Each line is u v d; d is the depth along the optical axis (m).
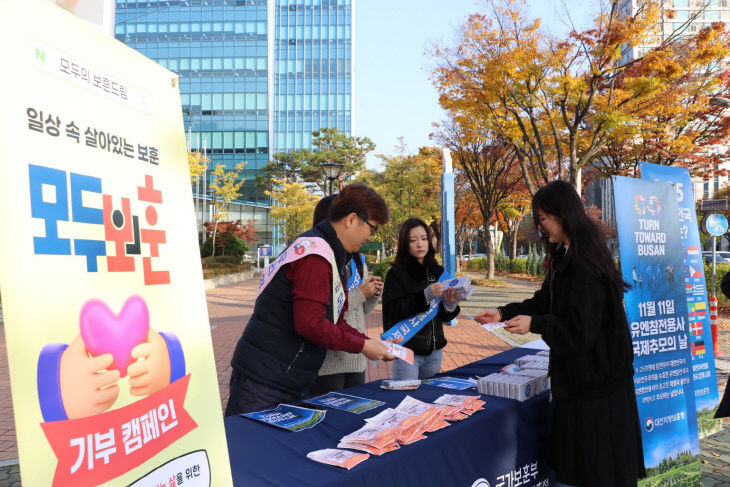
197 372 1.23
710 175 16.20
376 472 1.69
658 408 3.03
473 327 10.63
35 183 0.89
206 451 1.21
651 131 13.77
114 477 0.97
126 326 1.04
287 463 1.71
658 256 3.11
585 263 2.12
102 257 1.01
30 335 0.85
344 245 2.29
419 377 3.49
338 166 13.71
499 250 41.88
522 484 2.41
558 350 2.15
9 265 0.83
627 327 2.22
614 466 2.15
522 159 14.08
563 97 11.29
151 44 61.41
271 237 61.09
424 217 27.53
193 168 31.52
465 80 11.92
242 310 14.59
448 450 1.99
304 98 63.91
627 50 10.77
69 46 1.00
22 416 0.82
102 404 0.96
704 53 11.00
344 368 2.89
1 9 0.88
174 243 1.22
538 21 10.65
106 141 1.06
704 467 3.88
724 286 3.63
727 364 7.02
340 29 64.06
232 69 62.03
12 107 0.87
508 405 2.35
